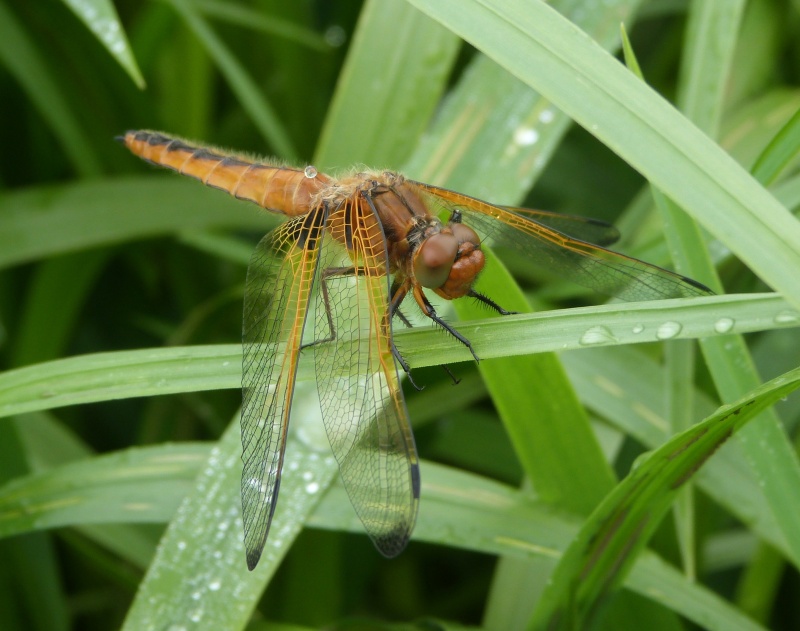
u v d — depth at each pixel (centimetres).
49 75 32
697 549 30
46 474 28
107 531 30
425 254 28
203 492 28
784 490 27
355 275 28
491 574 32
